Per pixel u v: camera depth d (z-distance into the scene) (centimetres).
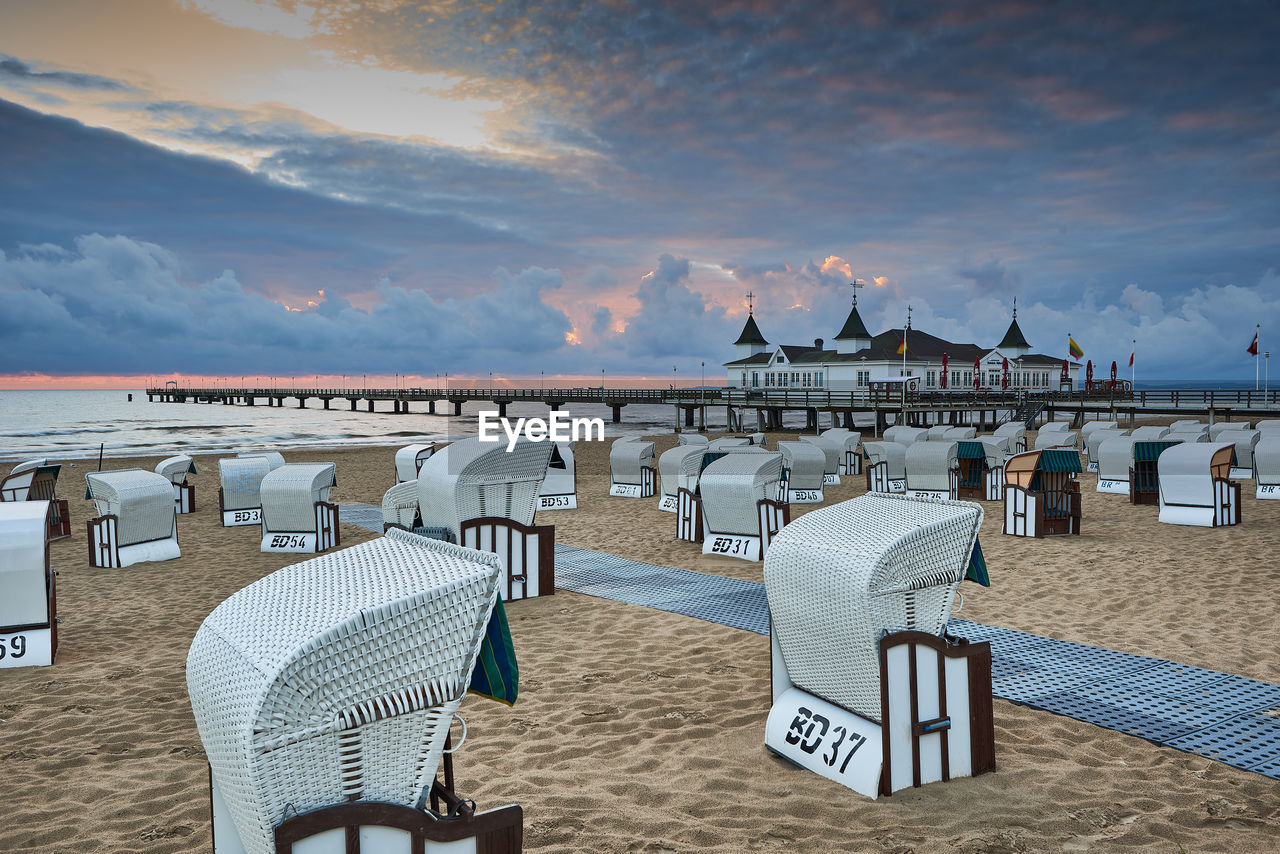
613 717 538
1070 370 7319
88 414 10225
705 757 468
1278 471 1556
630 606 831
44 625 694
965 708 428
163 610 875
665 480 1575
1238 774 436
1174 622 745
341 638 248
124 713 575
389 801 271
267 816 248
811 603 428
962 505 425
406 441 5006
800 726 452
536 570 871
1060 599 838
